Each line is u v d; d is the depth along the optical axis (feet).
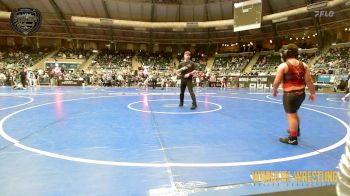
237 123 20.18
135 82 97.71
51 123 19.52
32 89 66.54
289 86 13.93
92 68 119.24
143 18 117.60
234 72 120.06
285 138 14.35
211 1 107.04
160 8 111.86
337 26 100.32
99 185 8.71
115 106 30.66
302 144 14.05
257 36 125.49
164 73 114.93
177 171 10.02
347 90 63.41
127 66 127.24
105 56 132.77
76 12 111.86
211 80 100.94
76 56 127.65
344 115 24.95
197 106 31.27
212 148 13.17
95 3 107.04
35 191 8.19
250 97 46.57
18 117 22.15
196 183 8.93
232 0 104.12
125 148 13.02
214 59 140.97
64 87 82.64
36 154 11.89
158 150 12.75
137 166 10.52
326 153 12.34
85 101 36.42
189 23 112.78
